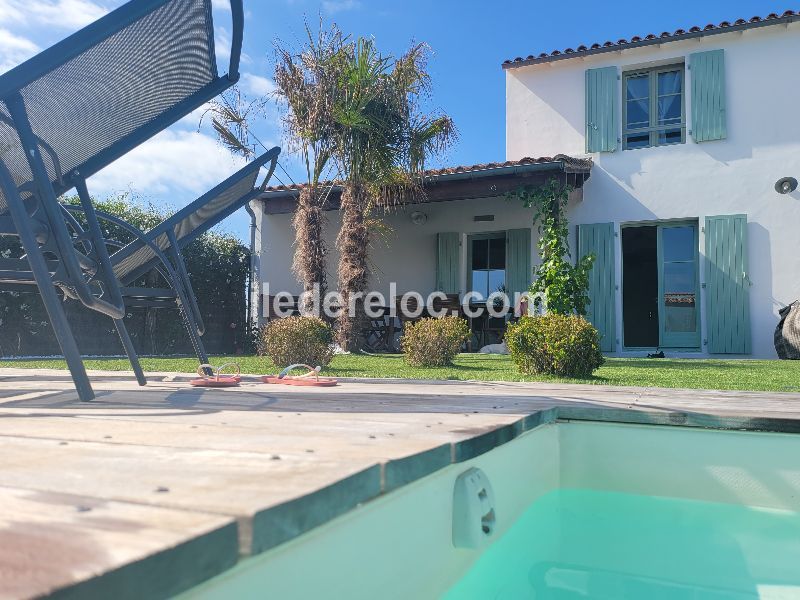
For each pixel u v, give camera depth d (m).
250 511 0.68
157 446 1.20
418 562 1.19
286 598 0.80
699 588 1.69
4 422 1.64
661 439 2.21
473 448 1.37
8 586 0.47
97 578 0.50
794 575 1.83
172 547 0.57
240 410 2.02
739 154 9.14
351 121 8.12
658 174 9.50
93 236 2.75
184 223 4.09
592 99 9.92
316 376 3.55
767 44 9.12
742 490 2.10
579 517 2.22
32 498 0.76
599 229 9.66
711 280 9.17
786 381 4.48
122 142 2.85
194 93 2.88
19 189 2.38
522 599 1.61
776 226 8.93
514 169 8.77
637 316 10.45
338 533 0.93
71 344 2.27
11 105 2.14
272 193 10.51
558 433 2.34
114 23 1.97
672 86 9.74
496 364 6.64
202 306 10.77
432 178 9.18
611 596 1.67
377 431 1.46
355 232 8.66
